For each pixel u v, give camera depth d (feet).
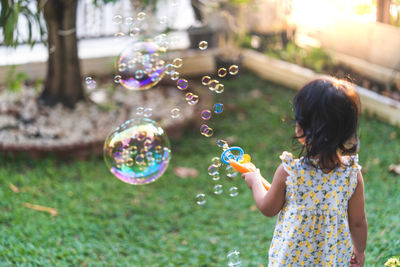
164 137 10.56
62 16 16.94
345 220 6.89
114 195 14.34
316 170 6.61
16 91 18.34
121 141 10.28
